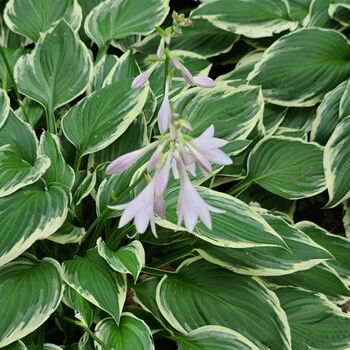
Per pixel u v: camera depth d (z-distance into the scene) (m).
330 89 1.13
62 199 0.94
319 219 1.21
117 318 0.89
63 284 0.92
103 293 0.91
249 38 1.24
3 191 0.92
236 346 0.91
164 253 1.04
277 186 1.05
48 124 1.06
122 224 0.80
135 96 1.04
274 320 0.93
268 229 0.93
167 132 0.80
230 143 1.01
